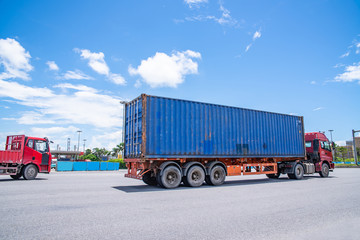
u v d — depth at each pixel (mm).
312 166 17219
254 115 14766
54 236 4129
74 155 62094
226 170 13141
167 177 11055
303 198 8156
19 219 5230
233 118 13789
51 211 6020
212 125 12898
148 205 6867
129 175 11922
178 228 4637
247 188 11102
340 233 4418
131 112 12508
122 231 4430
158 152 11031
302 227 4762
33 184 12664
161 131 11250
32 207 6500
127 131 12875
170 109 11672
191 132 12125
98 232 4359
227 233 4344
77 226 4727
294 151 16469
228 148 13273
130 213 5852
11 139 16047
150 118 11047
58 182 13898
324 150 18219
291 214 5836
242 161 14109
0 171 14547
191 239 4016
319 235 4297
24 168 15367
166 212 5988
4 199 7773
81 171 31297
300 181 14750
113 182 14047
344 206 6812
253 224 4949
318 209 6402
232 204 7062
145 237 4102
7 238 4016
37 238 4027
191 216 5590
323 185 12297
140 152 10836
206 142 12539
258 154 14477
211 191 10016
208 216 5598
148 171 12055
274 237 4156
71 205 6805
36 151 15797
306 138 18609
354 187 11367
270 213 5926
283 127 16172
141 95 11094
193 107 12414
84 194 8977
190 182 11586
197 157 12117
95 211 6047
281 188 11031
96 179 16359
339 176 18984
